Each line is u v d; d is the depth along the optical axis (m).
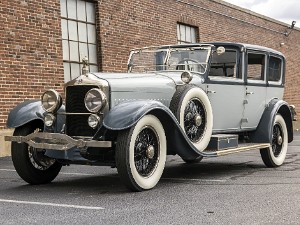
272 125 7.32
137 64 7.28
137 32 14.10
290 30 23.16
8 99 10.45
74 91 5.52
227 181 6.11
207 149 6.31
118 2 13.47
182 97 5.81
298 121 22.33
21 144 5.84
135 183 5.25
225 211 4.26
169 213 4.21
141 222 3.90
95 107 5.25
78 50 12.38
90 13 12.78
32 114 5.80
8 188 5.84
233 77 6.95
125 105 5.20
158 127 5.44
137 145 5.27
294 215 4.07
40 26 11.21
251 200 4.76
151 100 5.35
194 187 5.65
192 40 16.84
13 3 10.63
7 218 4.15
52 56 11.47
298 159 8.70
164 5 15.29
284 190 5.32
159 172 5.54
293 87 23.19
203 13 17.20
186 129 5.94
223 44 6.89
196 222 3.86
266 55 7.52
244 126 7.12
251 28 20.19
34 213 4.32
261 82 7.41
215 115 6.53
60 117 5.78
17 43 10.69
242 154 9.95
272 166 7.55
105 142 5.04
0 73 10.31
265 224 3.77
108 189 5.61
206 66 6.45
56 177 6.78
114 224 3.85
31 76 10.96
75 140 5.20
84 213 4.27
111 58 13.15
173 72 6.58
